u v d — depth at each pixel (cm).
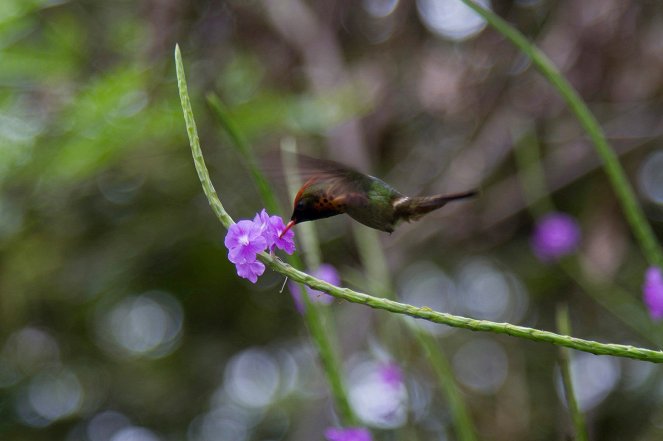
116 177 1114
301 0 1076
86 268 1191
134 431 1436
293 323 1340
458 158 1077
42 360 1389
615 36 1014
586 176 1173
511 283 1304
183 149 1072
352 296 353
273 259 357
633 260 1152
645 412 1201
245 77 1009
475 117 1062
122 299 1291
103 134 897
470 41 1078
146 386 1404
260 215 365
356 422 538
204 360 1364
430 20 1092
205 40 1012
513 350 1266
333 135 1017
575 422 488
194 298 1297
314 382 1278
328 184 413
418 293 1321
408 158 1109
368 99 1052
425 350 575
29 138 921
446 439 887
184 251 1217
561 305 504
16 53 916
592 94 1041
